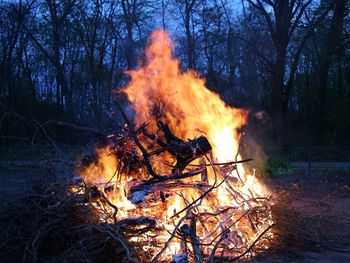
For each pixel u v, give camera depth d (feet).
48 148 18.11
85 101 96.89
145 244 14.79
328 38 72.79
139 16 92.73
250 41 76.23
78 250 14.02
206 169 19.27
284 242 16.34
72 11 94.58
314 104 93.45
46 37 101.40
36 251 14.10
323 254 15.44
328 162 50.55
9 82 89.76
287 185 33.78
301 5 72.08
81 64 110.32
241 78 75.51
